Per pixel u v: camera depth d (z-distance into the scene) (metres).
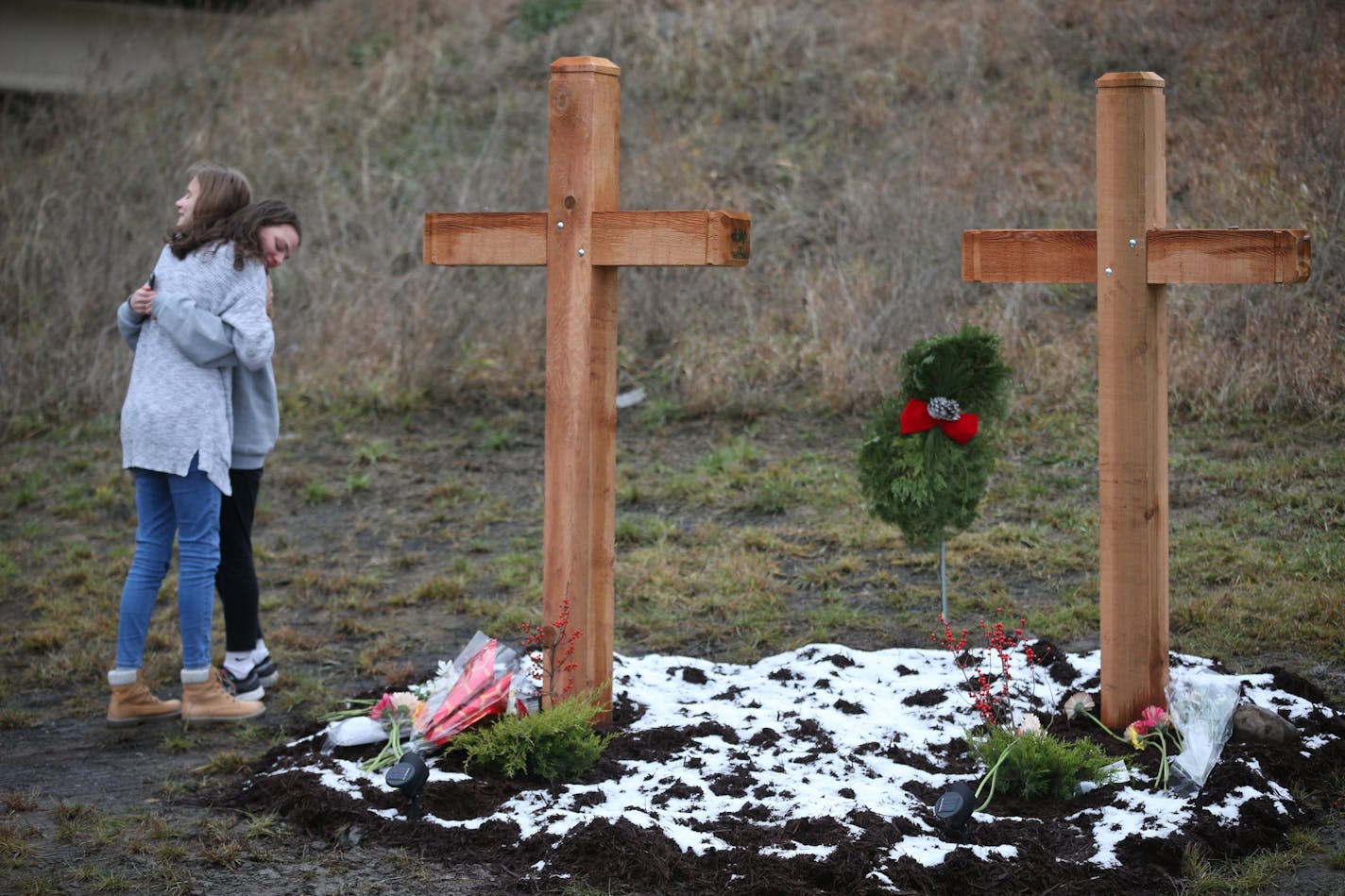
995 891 3.16
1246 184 9.13
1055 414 7.98
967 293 9.36
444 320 9.64
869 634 5.43
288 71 14.34
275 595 6.29
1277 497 6.50
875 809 3.58
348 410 9.07
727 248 3.92
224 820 3.73
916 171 10.52
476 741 3.92
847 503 7.05
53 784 4.15
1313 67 10.16
